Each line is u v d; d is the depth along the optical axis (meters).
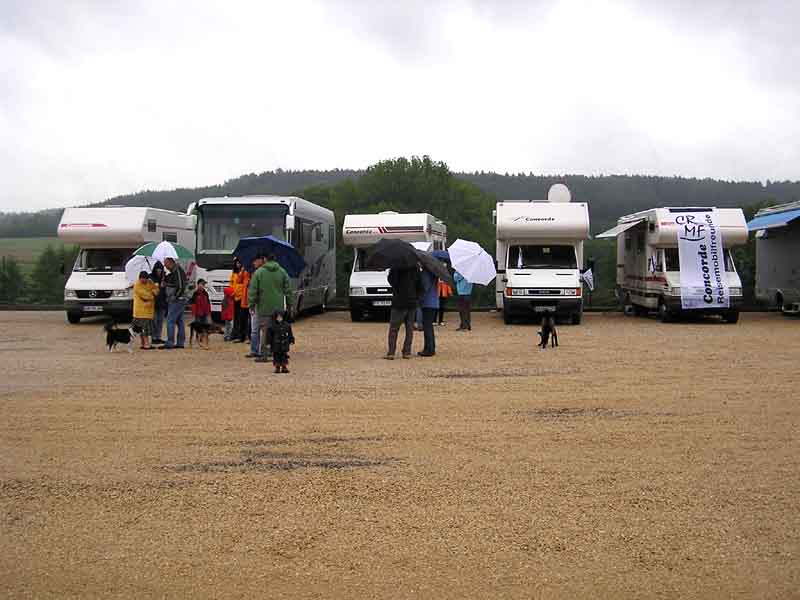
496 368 14.64
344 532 6.23
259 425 9.80
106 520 6.50
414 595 5.16
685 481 7.46
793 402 11.17
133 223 25.14
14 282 59.94
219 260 23.86
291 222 23.78
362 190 77.50
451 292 24.25
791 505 6.79
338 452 8.52
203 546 5.97
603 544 5.97
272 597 5.14
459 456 8.34
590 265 26.50
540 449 8.61
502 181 140.25
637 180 135.88
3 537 6.15
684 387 12.45
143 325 18.03
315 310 30.03
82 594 5.20
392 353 16.20
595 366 14.83
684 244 24.72
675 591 5.21
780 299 27.55
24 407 10.94
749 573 5.47
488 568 5.56
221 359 16.19
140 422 9.98
